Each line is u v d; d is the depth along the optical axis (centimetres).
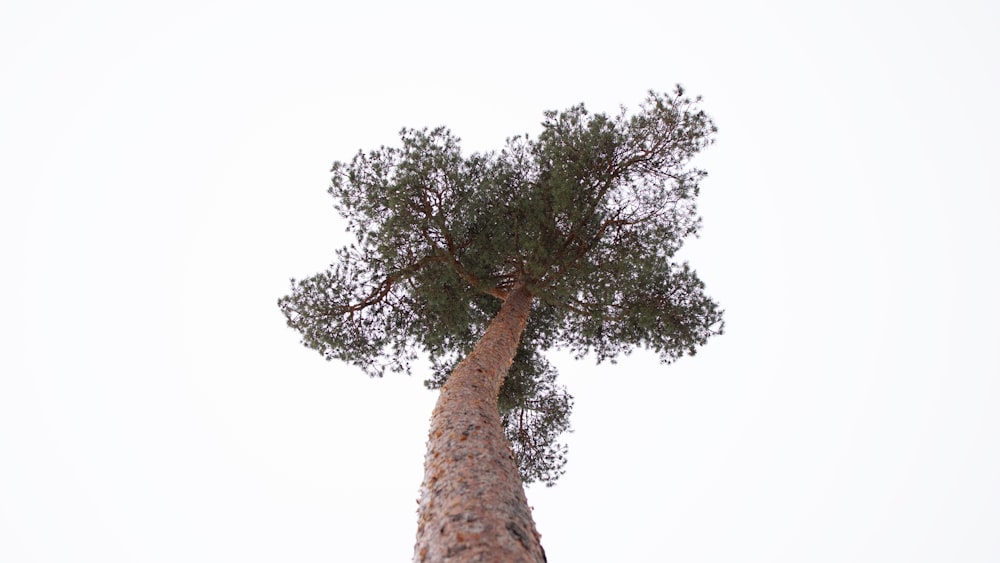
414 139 856
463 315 997
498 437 465
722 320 980
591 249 914
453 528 318
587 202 888
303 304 910
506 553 292
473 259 931
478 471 385
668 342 1002
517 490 381
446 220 891
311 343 945
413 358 1027
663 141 873
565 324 1116
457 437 448
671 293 990
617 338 1073
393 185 822
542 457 1088
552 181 852
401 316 990
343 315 943
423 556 315
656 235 894
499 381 647
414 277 923
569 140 874
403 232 857
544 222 904
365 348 980
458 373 606
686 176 898
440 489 374
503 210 923
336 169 857
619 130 875
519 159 956
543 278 948
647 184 914
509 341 761
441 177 848
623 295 980
